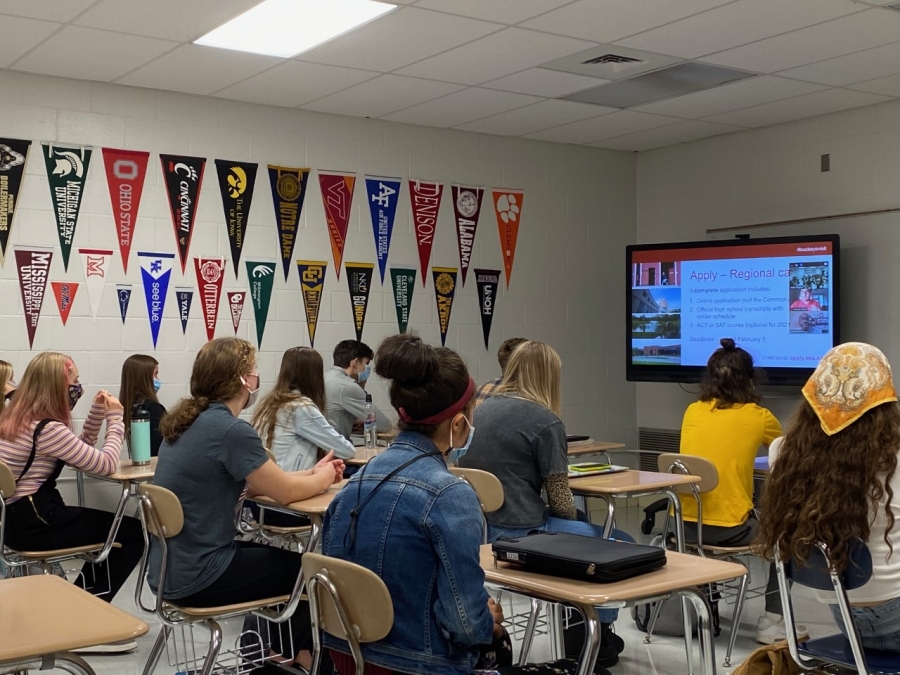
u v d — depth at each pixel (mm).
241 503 3494
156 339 5668
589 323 7418
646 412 7621
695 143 7195
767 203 6707
